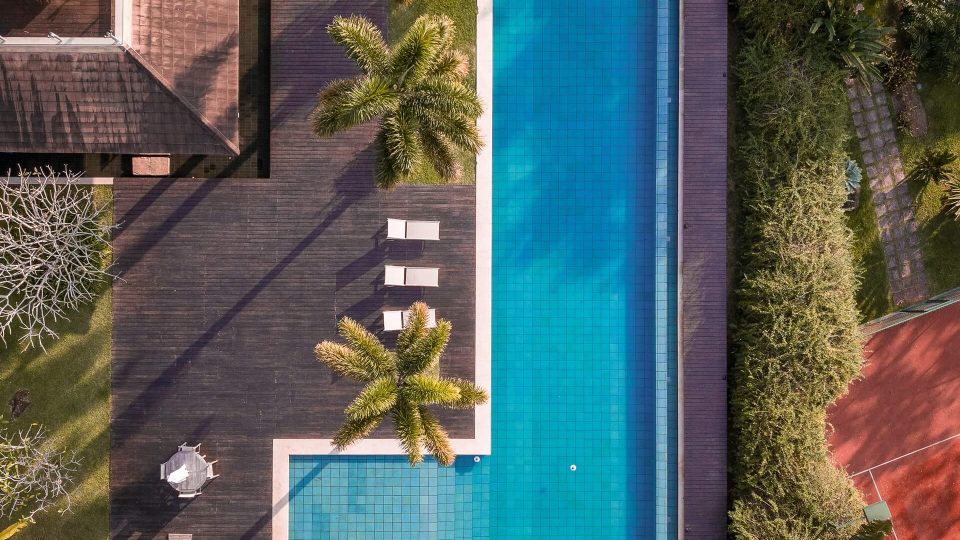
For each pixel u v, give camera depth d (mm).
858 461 17656
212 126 15109
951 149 17562
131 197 16703
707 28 16562
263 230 16844
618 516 17328
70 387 16734
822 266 15688
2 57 14250
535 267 17281
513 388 17297
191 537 16609
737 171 16703
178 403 16719
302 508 16766
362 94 12297
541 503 17281
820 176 15906
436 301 16938
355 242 16922
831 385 15906
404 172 12891
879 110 17609
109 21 14250
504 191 17266
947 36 16672
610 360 17328
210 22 15227
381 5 16859
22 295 16531
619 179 17297
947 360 17672
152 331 16750
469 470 17172
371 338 13625
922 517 17750
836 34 15711
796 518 15641
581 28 17203
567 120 17250
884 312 17578
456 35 16922
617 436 17328
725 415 16641
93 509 16609
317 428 16766
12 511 15891
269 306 16828
